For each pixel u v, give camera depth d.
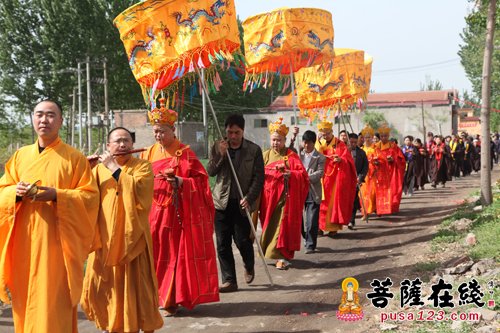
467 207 12.83
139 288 5.25
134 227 5.09
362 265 8.62
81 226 4.44
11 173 4.59
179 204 6.30
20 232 4.42
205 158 34.19
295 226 8.34
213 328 6.02
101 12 40.69
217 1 6.94
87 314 5.39
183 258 6.27
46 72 42.12
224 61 7.41
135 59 6.93
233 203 7.39
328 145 11.33
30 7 41.88
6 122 47.53
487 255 7.73
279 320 6.19
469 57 48.66
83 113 48.16
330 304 6.71
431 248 8.98
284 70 10.90
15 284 4.42
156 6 6.77
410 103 50.91
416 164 19.66
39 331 4.27
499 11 12.69
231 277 7.39
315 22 10.00
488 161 12.47
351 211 11.29
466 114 80.81
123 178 5.16
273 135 8.54
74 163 4.59
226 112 50.56
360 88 13.45
